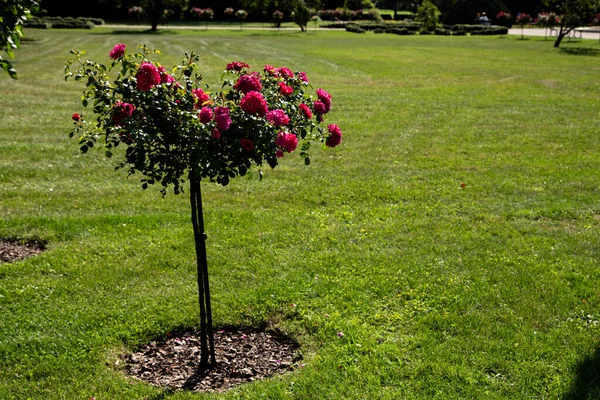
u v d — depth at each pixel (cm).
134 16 5556
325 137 452
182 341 464
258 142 383
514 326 468
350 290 528
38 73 2002
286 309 497
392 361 425
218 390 402
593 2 3297
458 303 504
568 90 1758
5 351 440
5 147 1023
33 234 653
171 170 391
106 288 538
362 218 715
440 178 880
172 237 644
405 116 1363
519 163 960
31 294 525
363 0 6788
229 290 532
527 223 696
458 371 410
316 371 413
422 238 648
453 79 2031
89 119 1281
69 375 416
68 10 5528
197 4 5753
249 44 3319
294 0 4594
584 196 791
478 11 5359
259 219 705
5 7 411
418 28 4894
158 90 385
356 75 2116
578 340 446
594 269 568
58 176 880
